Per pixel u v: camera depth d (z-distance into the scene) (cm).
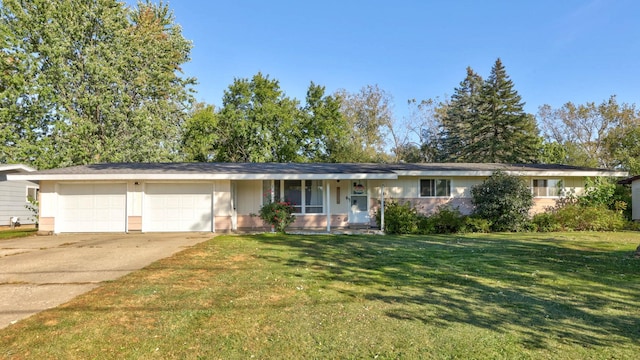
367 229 1612
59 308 503
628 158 2711
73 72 2062
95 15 2108
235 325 445
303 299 550
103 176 1416
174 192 1521
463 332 425
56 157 1931
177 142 2775
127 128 2155
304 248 1055
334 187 1698
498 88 3650
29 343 390
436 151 4325
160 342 396
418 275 713
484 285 639
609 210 1727
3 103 1892
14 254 935
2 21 1936
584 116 3947
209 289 601
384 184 1753
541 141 3512
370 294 580
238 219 1625
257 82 3130
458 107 4272
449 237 1373
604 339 407
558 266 802
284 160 3162
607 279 684
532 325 449
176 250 1001
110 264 803
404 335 416
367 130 4156
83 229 1491
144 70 2289
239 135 3059
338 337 410
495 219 1605
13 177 1382
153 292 579
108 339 402
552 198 1808
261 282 650
